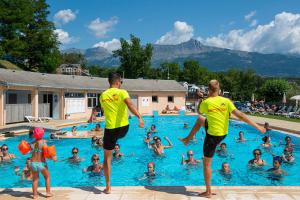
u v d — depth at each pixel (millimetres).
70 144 19203
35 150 6617
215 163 14508
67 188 7184
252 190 6914
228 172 12594
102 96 6566
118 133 6520
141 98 43719
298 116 33969
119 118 6484
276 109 41844
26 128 21422
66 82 34188
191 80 97562
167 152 17203
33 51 61094
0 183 11133
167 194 6668
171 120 35688
